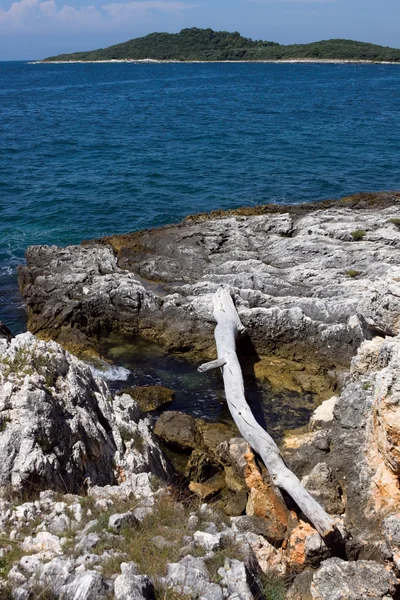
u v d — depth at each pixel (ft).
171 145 205.67
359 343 64.75
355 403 45.68
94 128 250.98
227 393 57.21
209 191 141.79
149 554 28.22
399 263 76.48
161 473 44.32
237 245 88.17
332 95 387.55
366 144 200.23
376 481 38.09
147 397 61.00
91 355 70.33
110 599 24.35
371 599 30.35
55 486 34.68
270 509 41.86
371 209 106.73
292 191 140.56
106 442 40.57
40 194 139.74
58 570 26.02
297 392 62.59
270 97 378.32
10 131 241.76
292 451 47.26
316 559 35.58
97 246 92.02
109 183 150.10
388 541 32.35
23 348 41.98
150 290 79.15
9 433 35.24
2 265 98.84
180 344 71.87
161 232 94.68
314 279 75.31
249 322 68.95
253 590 27.96
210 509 35.47
